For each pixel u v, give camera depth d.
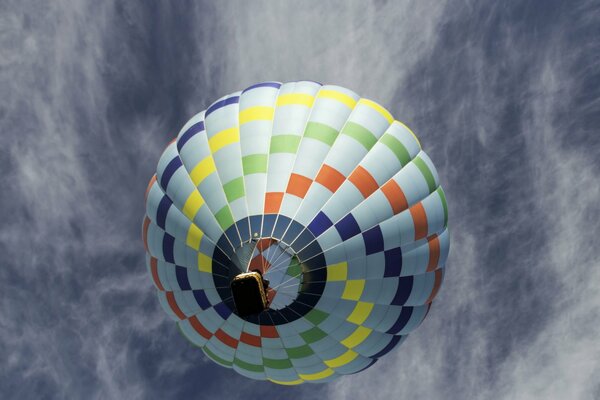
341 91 20.44
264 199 17.39
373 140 19.30
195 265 18.14
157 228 19.95
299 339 18.25
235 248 17.06
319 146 18.45
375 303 18.73
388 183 18.88
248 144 18.69
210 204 18.00
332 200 17.64
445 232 20.97
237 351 19.41
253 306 15.55
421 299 20.22
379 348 20.16
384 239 18.28
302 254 16.84
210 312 18.69
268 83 20.95
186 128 20.56
